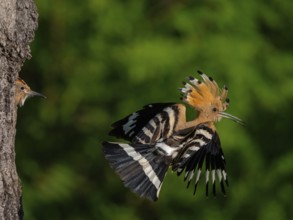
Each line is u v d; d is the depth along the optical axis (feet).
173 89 55.98
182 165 24.30
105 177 60.59
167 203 58.75
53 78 59.82
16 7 23.61
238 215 58.90
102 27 58.39
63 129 60.75
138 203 60.08
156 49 56.03
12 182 23.68
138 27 58.49
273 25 59.47
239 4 58.49
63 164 59.77
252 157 57.47
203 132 24.67
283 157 58.70
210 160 24.67
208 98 25.50
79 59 59.57
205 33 57.36
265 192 58.75
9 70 23.59
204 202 58.49
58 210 58.13
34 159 59.93
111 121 59.62
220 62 55.88
